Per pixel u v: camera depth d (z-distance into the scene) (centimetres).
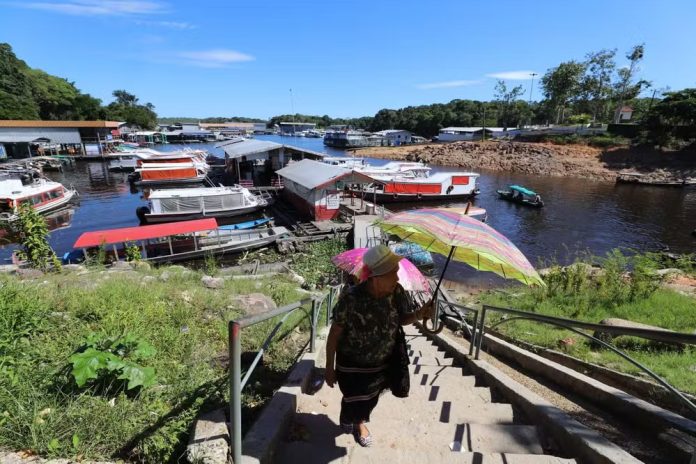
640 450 316
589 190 4241
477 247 280
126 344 358
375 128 14762
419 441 300
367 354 256
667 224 2886
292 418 316
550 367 493
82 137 6303
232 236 2164
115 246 1755
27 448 239
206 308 578
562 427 302
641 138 5606
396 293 262
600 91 7488
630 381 475
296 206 3089
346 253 699
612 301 898
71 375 309
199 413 297
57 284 616
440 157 6744
